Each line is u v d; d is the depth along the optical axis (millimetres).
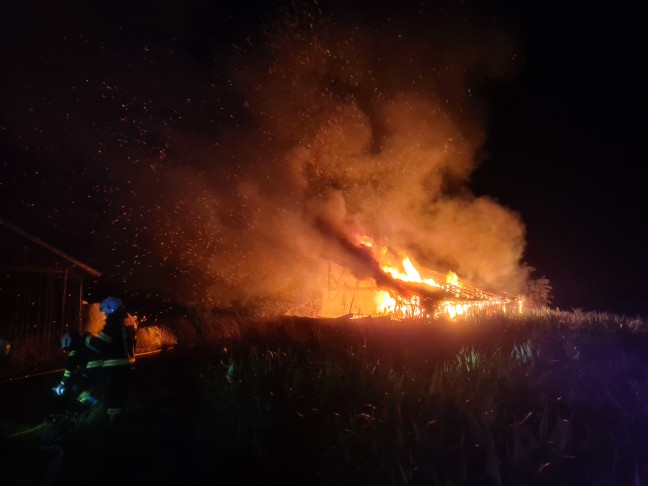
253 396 5781
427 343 7691
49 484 4812
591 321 9422
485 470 3662
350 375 5949
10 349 13039
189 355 9703
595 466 3725
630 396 4812
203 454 5078
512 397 4953
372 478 3889
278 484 4402
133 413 6191
